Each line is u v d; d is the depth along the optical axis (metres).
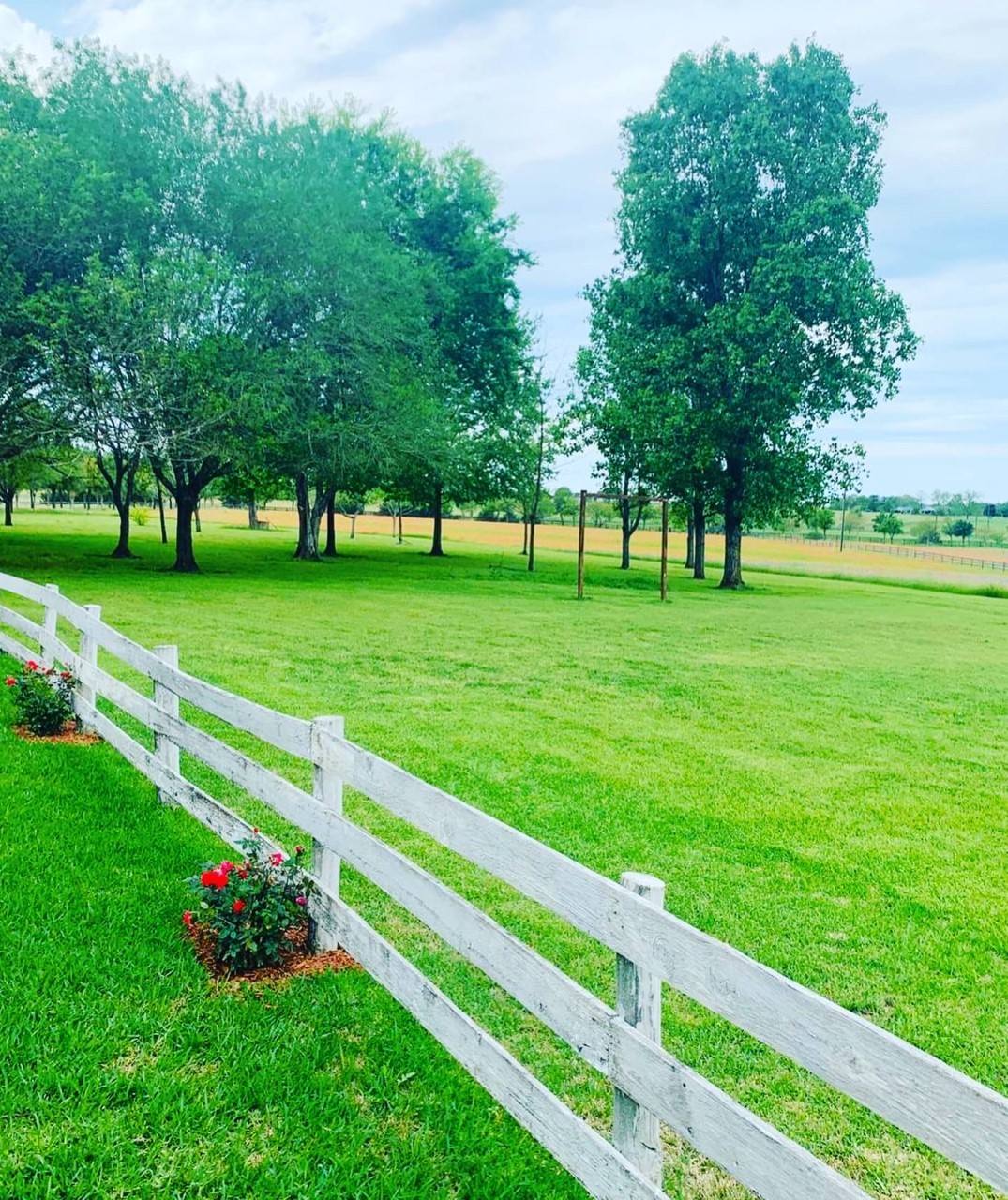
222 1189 2.76
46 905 4.59
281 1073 3.34
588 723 10.10
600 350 38.06
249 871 4.26
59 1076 3.22
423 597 24.36
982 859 6.32
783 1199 1.78
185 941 4.32
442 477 38.00
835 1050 1.72
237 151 26.16
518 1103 2.68
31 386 23.17
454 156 38.38
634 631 19.12
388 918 4.92
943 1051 3.91
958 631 22.53
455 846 3.07
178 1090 3.21
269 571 30.95
